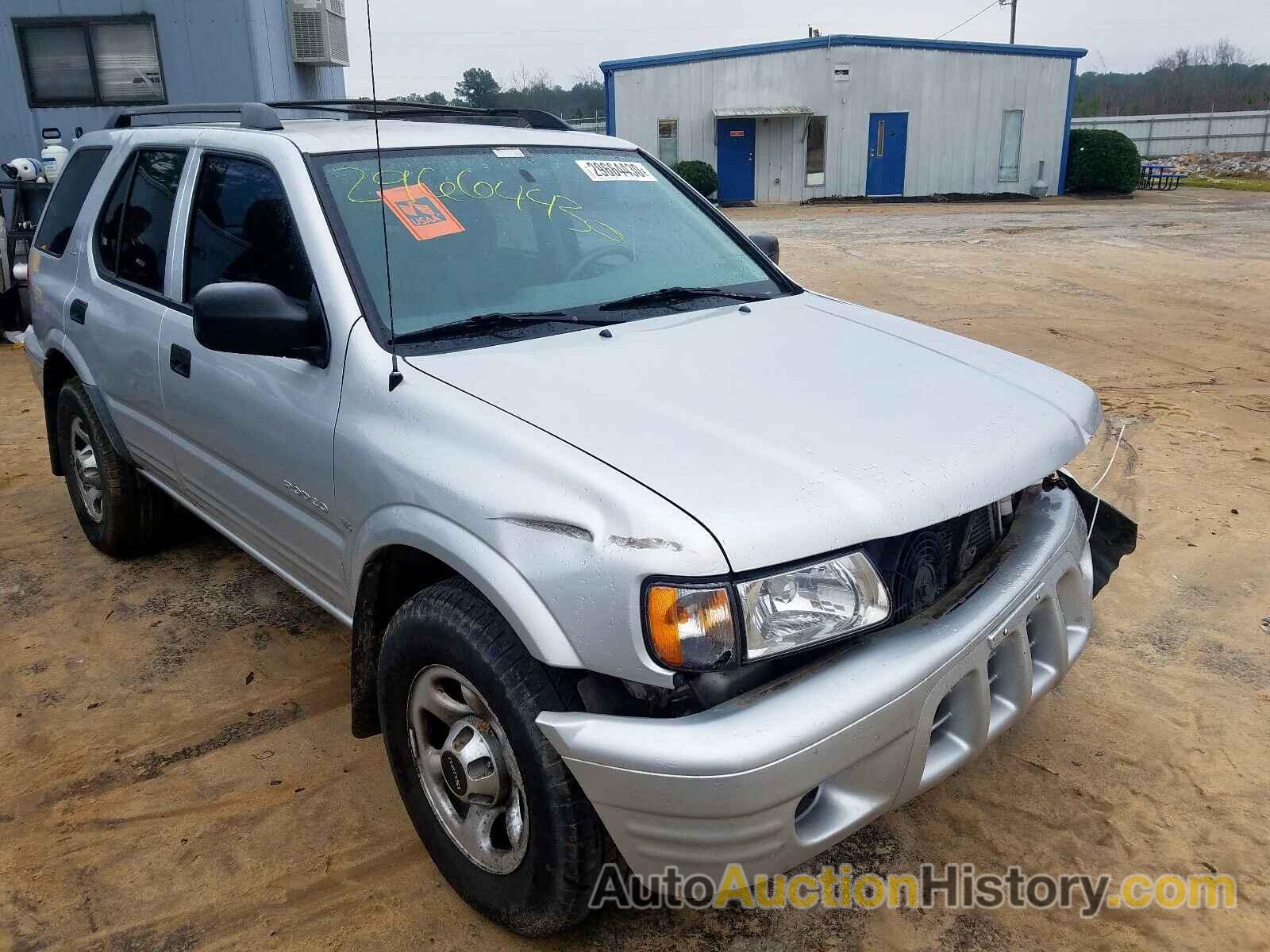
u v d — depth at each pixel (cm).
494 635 213
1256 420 618
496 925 243
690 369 257
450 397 236
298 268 281
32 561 456
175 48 1233
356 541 255
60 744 321
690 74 2505
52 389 450
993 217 2006
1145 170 2834
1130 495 501
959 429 235
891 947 237
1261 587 404
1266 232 1572
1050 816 277
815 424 230
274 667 364
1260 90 5275
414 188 299
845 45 2450
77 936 244
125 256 382
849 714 191
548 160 338
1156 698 330
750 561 188
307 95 1438
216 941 242
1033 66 2548
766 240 378
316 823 282
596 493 199
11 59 1237
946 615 217
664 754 184
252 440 296
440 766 241
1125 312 960
